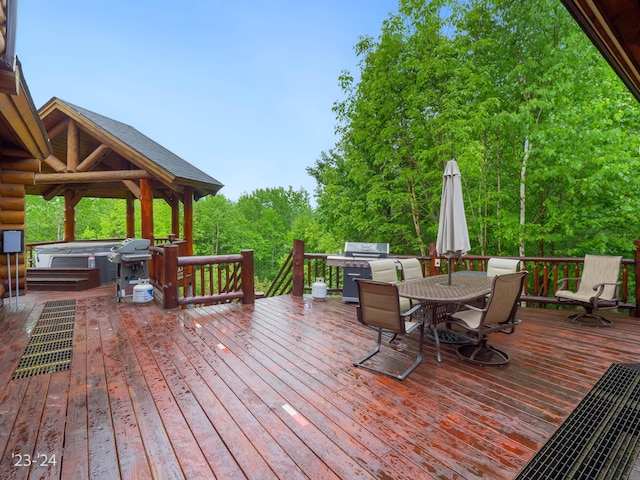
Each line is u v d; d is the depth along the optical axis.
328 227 11.76
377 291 2.90
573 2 1.85
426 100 7.53
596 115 6.31
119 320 4.46
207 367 2.94
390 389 2.53
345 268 5.57
